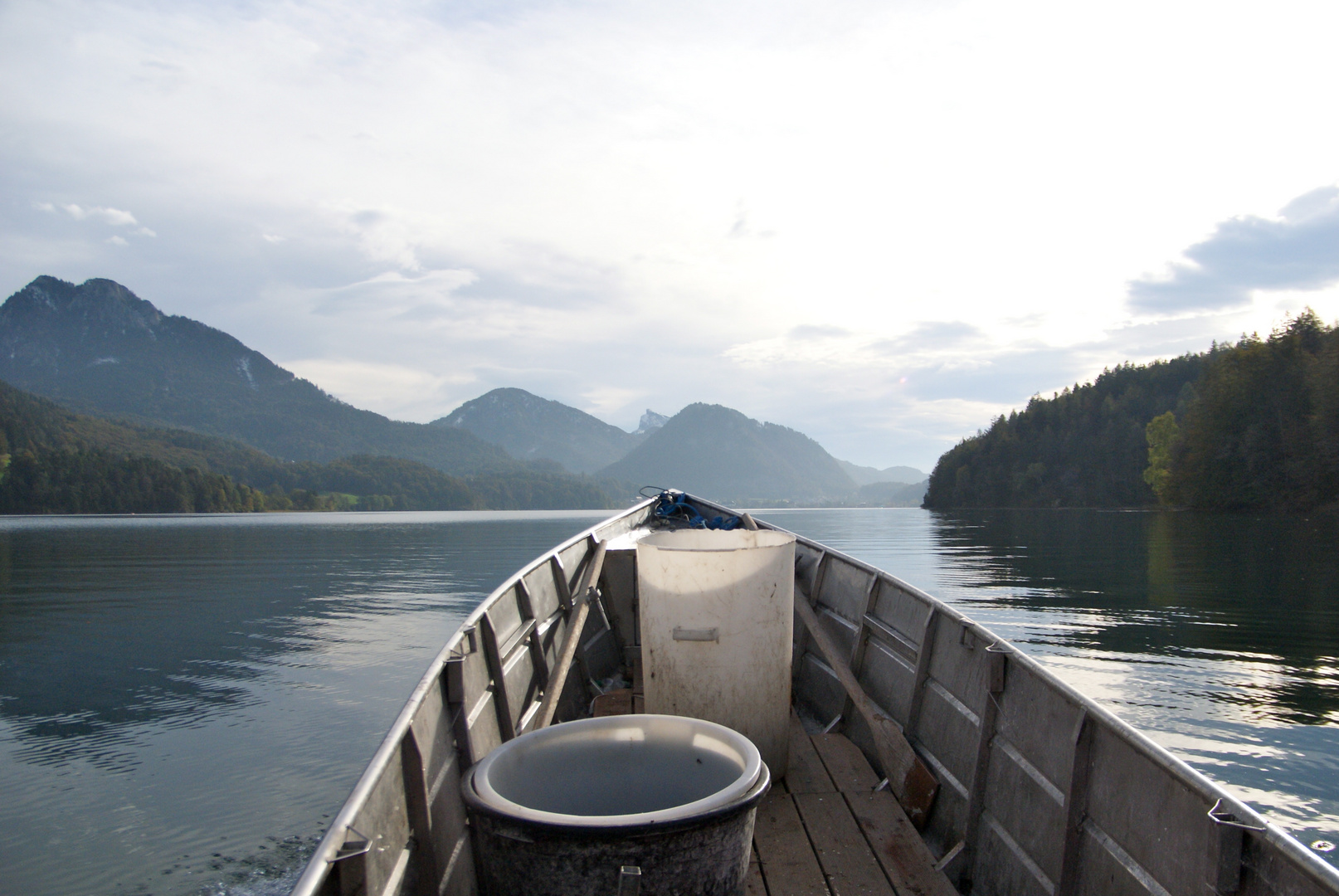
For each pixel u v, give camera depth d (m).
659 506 9.82
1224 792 1.80
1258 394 67.62
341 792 8.91
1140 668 12.34
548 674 4.40
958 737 3.30
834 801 3.37
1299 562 29.38
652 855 1.71
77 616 22.81
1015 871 2.70
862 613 4.53
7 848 7.59
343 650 17.23
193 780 9.33
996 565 30.58
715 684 3.22
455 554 48.19
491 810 1.77
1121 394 117.31
